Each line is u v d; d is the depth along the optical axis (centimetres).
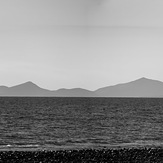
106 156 3603
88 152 3750
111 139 5588
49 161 3384
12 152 3712
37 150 4025
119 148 4278
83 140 5425
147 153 3769
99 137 5797
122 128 7175
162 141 5456
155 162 3434
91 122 8438
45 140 5369
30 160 3412
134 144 4956
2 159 3425
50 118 9412
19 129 6762
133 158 3556
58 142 5175
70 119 9200
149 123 8338
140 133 6394
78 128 7094
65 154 3641
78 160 3444
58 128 7038
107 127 7338
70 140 5406
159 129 7069
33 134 6072
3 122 8025
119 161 3444
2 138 5534
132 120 9125
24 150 4028
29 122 8169
